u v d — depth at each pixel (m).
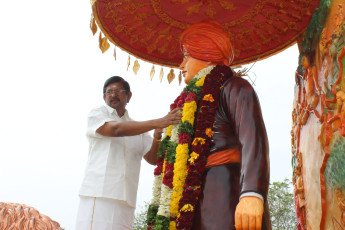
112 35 4.74
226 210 2.87
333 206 3.19
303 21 4.59
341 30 3.21
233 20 4.75
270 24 4.75
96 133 4.42
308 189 3.87
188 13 4.68
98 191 4.29
